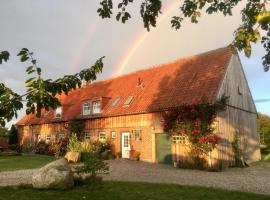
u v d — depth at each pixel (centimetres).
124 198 900
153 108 2186
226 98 1855
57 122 3188
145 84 2639
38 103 338
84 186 1073
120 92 2825
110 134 2569
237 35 501
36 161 2223
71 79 381
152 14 604
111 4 597
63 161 1141
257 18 441
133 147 2350
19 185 1088
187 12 667
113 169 1730
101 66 412
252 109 2447
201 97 1945
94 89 3288
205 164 1816
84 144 2264
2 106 330
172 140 2014
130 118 2403
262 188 1107
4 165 1938
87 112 2852
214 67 2170
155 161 2153
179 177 1403
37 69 355
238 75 2262
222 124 1931
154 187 1063
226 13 636
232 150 2012
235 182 1252
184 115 1909
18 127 3947
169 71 2573
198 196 922
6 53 352
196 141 1842
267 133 3725
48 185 1025
